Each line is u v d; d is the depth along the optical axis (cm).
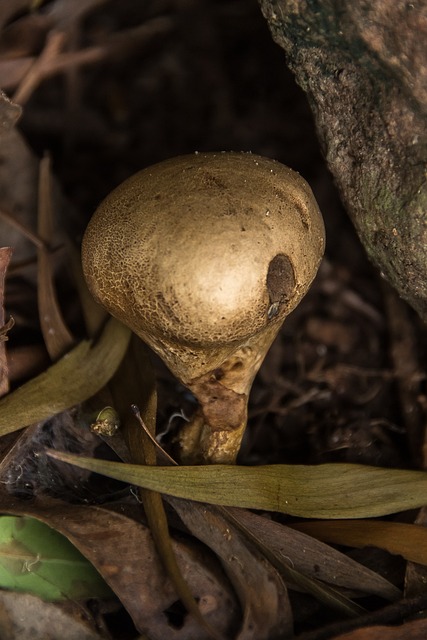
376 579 30
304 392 36
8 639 29
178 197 29
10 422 31
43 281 34
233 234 28
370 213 31
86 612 29
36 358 34
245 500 30
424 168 30
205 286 28
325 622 30
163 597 29
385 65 30
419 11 29
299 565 30
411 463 34
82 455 32
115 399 32
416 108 30
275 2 31
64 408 32
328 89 31
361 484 31
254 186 29
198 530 30
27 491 31
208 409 31
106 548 29
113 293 29
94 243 29
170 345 30
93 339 33
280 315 29
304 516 30
